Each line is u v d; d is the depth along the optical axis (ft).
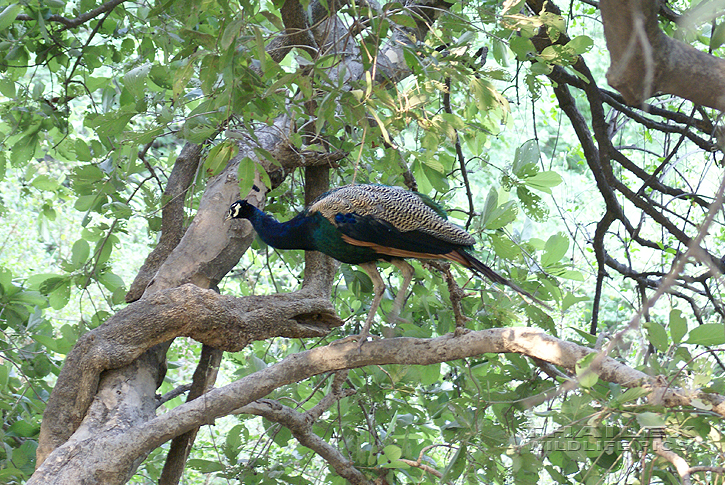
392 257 15.29
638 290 24.22
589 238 25.48
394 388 18.01
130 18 20.65
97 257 20.27
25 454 18.02
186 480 27.61
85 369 14.16
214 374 16.89
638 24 5.58
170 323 14.66
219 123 12.24
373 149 18.72
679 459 10.85
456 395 20.02
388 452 16.19
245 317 15.24
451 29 13.66
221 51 10.83
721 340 11.32
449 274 14.75
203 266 16.75
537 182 18.11
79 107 42.73
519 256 17.88
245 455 24.85
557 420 12.28
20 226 43.68
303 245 16.07
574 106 23.12
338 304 23.57
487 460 13.78
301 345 21.49
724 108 6.38
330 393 18.07
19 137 23.95
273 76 11.53
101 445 12.70
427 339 14.14
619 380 11.65
